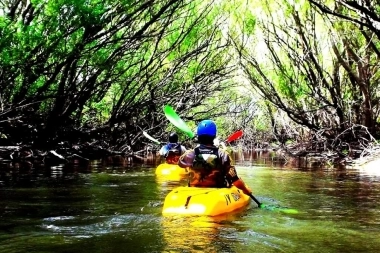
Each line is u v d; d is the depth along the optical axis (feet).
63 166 41.93
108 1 33.14
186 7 51.93
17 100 40.60
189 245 14.03
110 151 60.03
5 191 25.80
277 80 62.80
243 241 14.61
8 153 44.04
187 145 82.53
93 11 32.01
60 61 40.75
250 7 58.59
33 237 15.11
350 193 26.50
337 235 15.87
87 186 28.50
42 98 41.45
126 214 19.06
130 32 43.27
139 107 58.23
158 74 58.75
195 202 18.99
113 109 56.49
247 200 22.02
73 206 21.22
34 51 34.09
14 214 19.20
